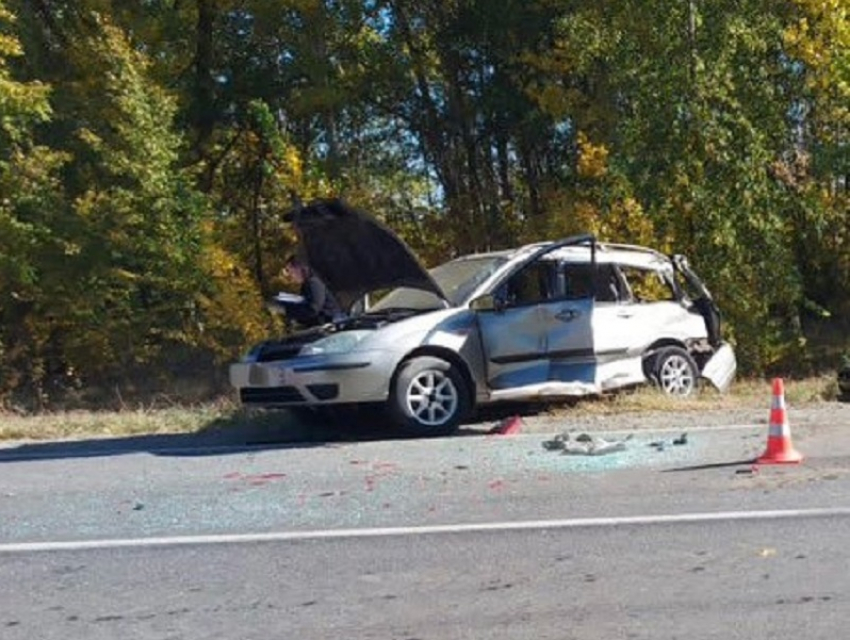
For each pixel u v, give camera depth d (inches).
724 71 729.6
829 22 754.8
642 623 207.0
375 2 943.0
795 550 252.1
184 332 771.4
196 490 329.7
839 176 806.5
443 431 426.0
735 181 735.7
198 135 915.4
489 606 218.2
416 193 1063.0
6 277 737.6
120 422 493.0
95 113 760.3
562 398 461.4
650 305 497.7
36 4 827.4
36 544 269.3
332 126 946.7
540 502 301.9
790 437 382.6
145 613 218.7
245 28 911.7
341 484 332.8
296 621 212.2
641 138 738.8
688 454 366.9
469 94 1008.9
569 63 823.7
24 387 757.9
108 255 748.0
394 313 444.1
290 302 493.0
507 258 458.3
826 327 922.7
